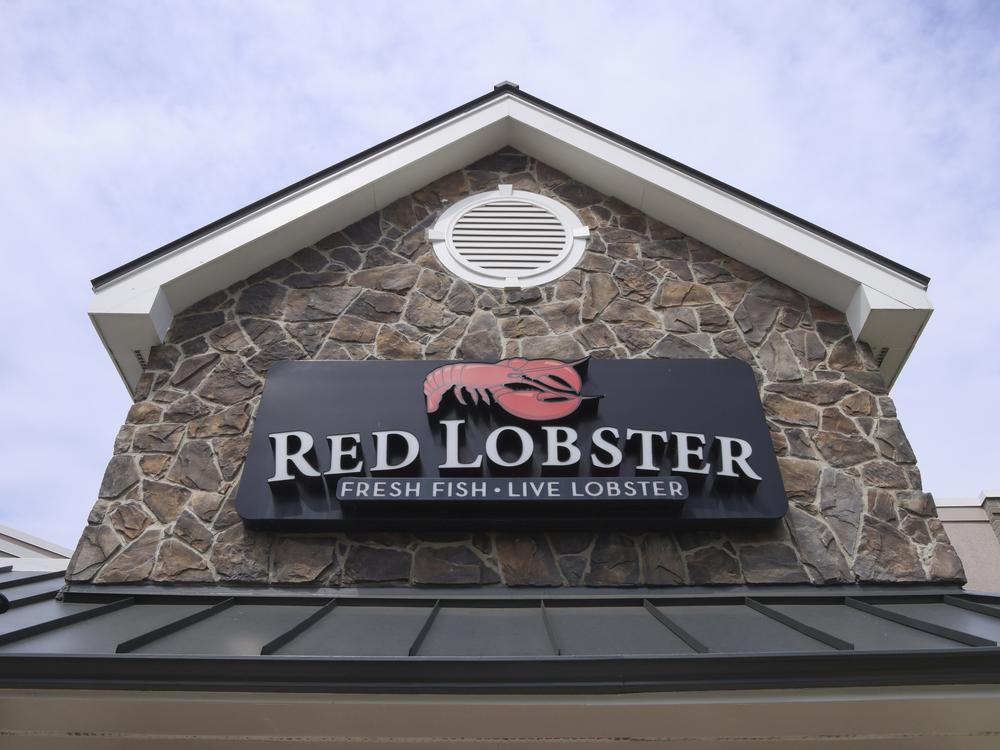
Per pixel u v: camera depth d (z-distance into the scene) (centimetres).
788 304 949
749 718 498
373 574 726
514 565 736
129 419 822
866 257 915
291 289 943
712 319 931
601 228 1029
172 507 764
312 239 984
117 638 561
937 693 497
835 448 821
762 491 768
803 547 754
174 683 479
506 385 823
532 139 1091
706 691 487
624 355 894
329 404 819
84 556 728
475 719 493
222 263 913
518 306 937
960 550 1262
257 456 781
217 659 482
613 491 735
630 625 614
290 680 479
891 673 493
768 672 489
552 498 730
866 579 732
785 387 870
